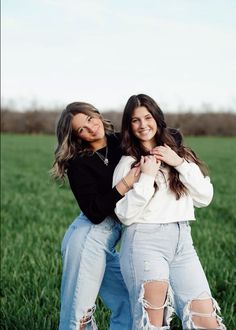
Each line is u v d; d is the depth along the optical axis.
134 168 4.71
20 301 6.80
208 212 14.20
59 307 6.61
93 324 5.16
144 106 4.79
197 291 4.49
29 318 6.21
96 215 4.77
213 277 7.63
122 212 4.54
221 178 23.55
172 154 4.70
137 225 4.62
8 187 20.25
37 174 25.45
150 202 4.63
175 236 4.62
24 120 66.94
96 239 5.01
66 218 13.14
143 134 4.77
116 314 5.34
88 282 5.04
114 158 5.04
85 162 4.95
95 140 5.04
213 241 10.29
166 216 4.62
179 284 4.58
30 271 8.14
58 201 16.34
